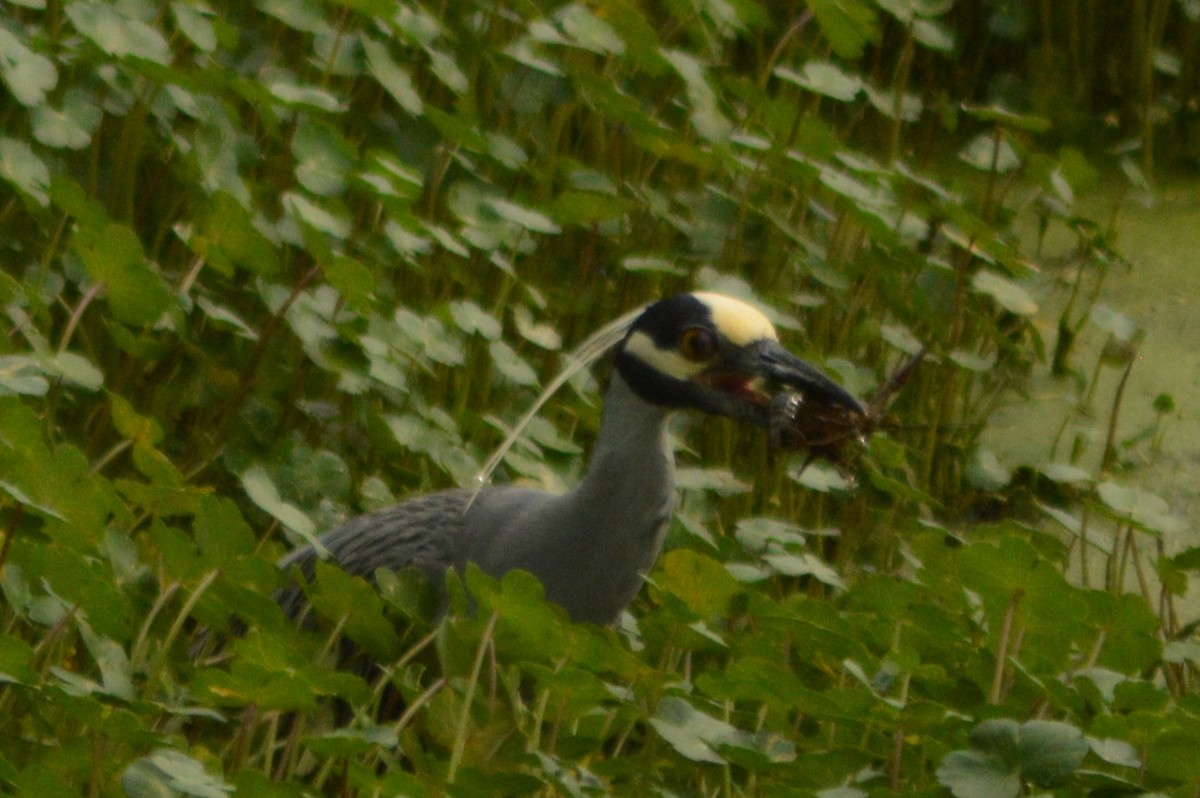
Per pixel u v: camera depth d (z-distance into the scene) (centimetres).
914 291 1349
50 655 878
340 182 1135
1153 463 1391
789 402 930
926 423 1388
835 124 1744
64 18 1249
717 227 1352
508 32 1477
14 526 808
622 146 1470
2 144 1049
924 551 1062
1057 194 1409
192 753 805
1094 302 1556
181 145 1159
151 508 884
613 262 1355
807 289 1405
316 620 980
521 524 955
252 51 1323
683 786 913
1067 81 1889
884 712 845
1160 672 1146
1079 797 823
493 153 1249
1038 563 880
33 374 911
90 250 954
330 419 1117
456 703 824
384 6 1177
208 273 1171
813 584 1175
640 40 1315
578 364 994
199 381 1109
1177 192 1789
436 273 1285
